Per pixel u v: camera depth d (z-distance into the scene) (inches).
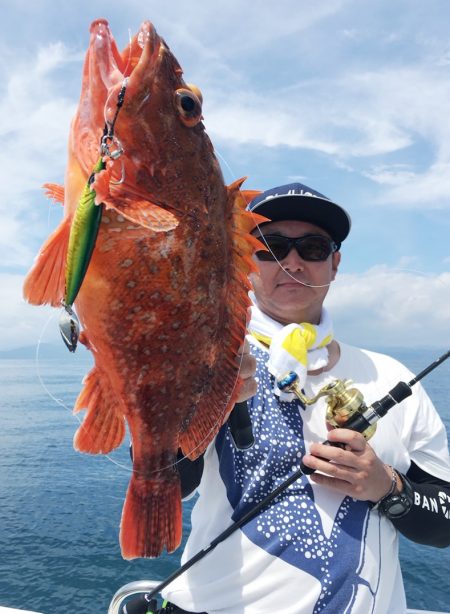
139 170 19.6
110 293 19.5
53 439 234.5
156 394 21.4
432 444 33.3
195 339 21.7
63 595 90.0
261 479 29.4
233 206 23.5
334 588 27.2
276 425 30.7
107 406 21.6
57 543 113.6
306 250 34.8
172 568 100.5
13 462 191.5
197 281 21.0
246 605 27.3
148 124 20.0
